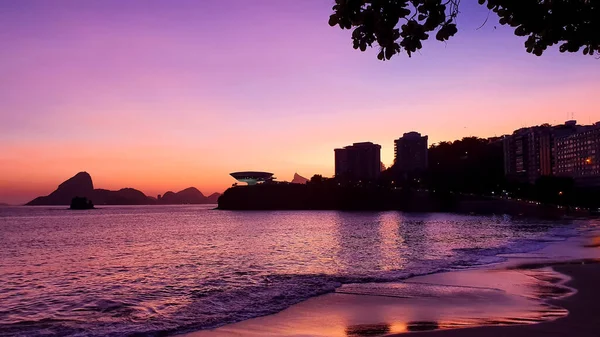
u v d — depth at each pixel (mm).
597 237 50031
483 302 15875
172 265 31766
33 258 39938
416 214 173125
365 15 4133
